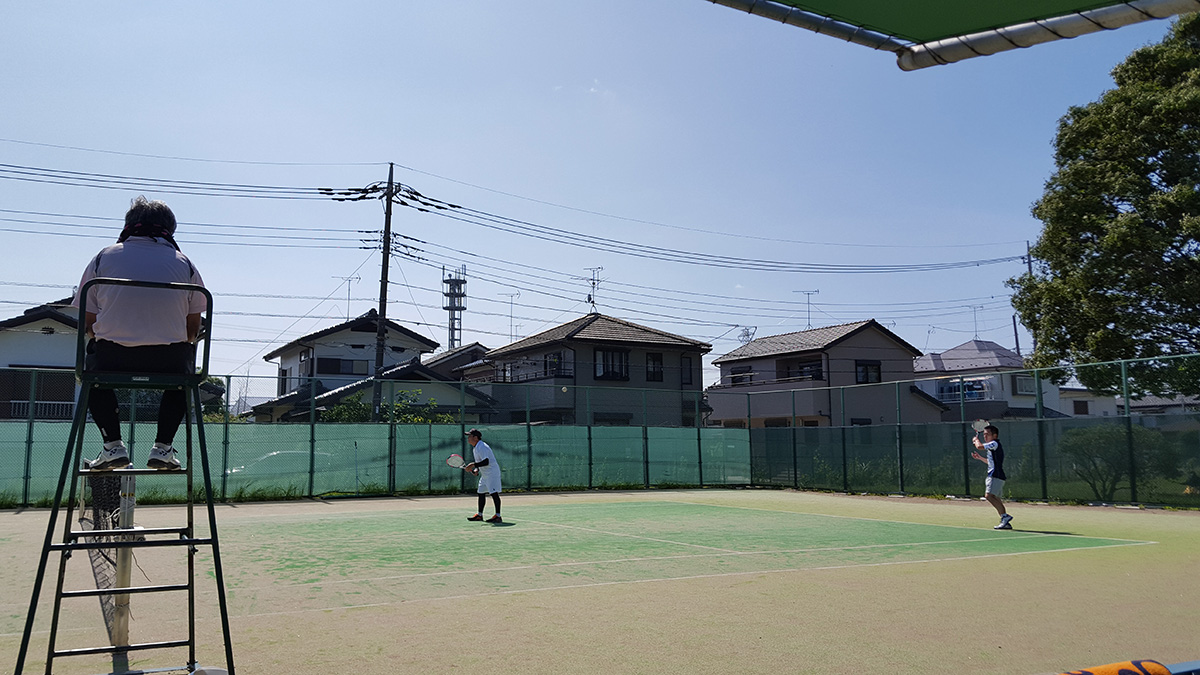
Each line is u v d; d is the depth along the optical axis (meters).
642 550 10.17
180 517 14.77
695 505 18.69
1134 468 17.16
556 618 6.04
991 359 48.94
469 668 4.65
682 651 5.04
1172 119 20.72
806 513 16.30
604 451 24.58
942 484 21.09
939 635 5.48
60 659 4.93
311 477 19.98
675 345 39.47
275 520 14.39
